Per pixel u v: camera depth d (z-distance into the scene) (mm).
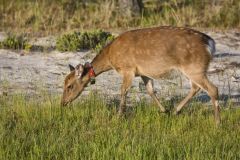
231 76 29562
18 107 22609
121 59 22516
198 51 21547
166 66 22000
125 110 22656
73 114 22062
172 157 18125
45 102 23547
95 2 44062
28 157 18172
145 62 22203
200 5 43500
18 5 43438
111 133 19766
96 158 17859
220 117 21656
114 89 26719
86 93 25891
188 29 22047
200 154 18000
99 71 23078
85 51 34188
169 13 41594
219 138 19703
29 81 28125
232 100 25281
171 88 26125
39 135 19859
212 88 21531
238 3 43094
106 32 37125
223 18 41406
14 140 19469
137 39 22281
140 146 18344
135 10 41938
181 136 19797
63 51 34031
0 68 30359
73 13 42469
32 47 35000
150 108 22781
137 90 26453
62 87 27156
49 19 41281
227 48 35406
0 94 25516
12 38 34906
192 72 21672
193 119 21766
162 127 20938
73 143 19203
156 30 22188
